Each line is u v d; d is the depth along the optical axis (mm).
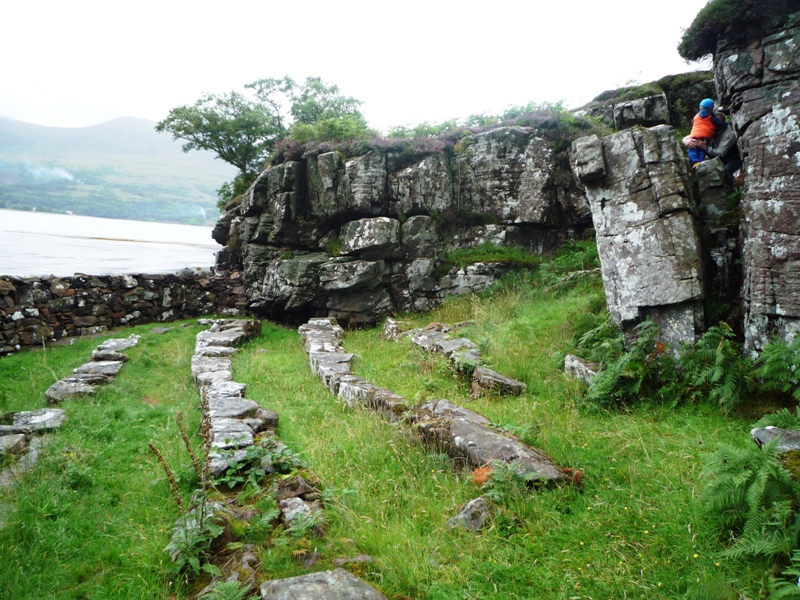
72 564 3396
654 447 4316
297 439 5363
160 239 52625
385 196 12609
